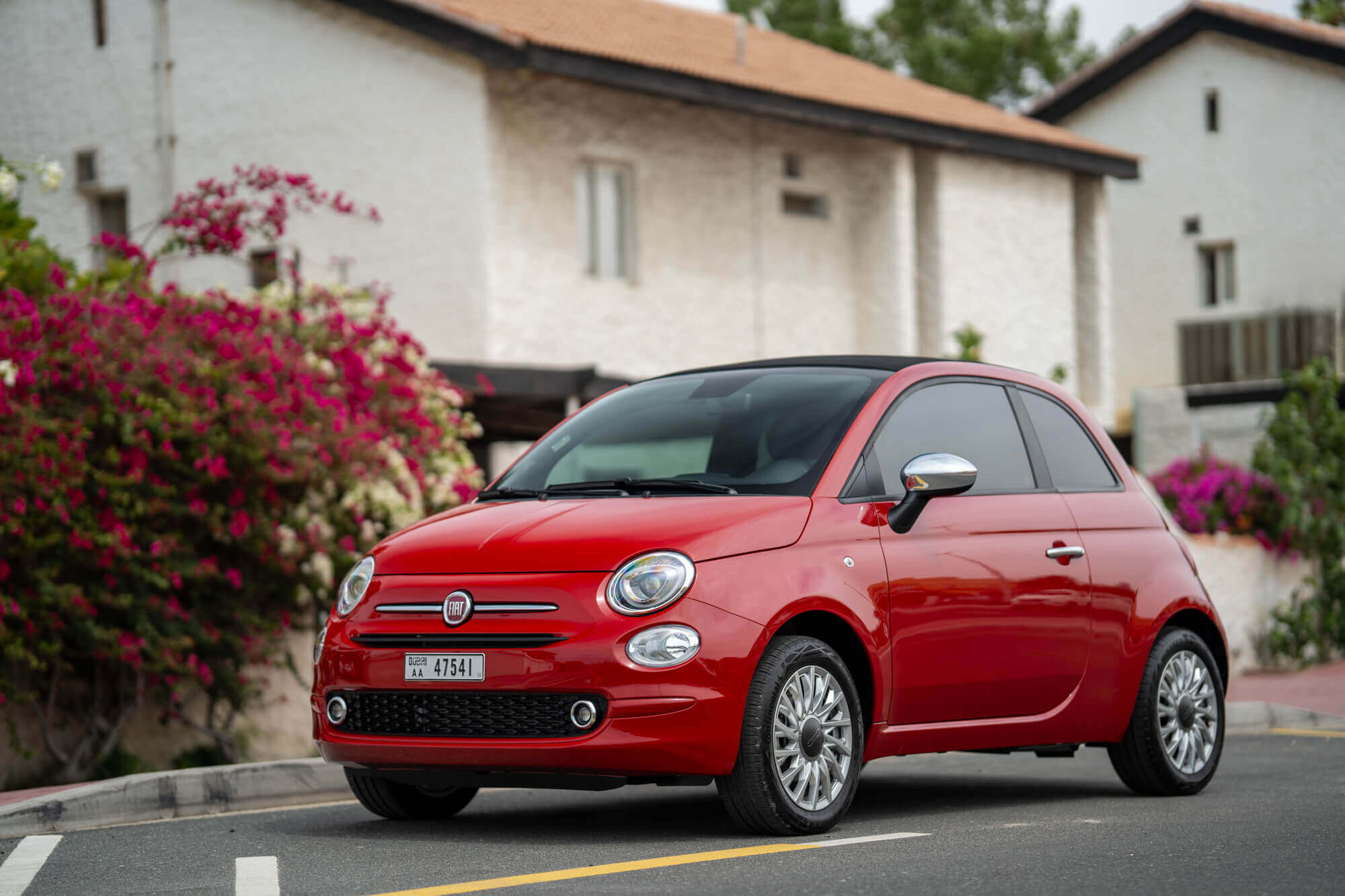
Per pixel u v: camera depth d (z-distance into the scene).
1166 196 48.22
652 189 31.53
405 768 9.96
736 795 9.66
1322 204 45.34
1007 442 11.80
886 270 35.38
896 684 10.36
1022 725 11.25
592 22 32.88
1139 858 9.23
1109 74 48.69
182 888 8.66
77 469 15.65
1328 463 27.31
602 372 30.41
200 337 17.25
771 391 11.41
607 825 10.92
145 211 31.41
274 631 17.69
